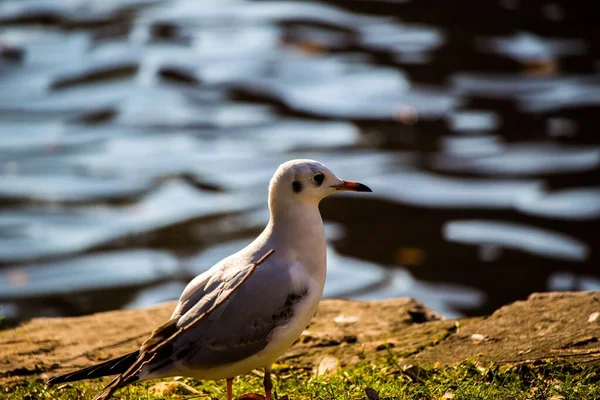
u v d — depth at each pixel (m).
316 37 25.81
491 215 16.16
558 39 24.80
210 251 15.33
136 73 23.70
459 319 8.56
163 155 19.03
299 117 20.77
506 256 14.85
